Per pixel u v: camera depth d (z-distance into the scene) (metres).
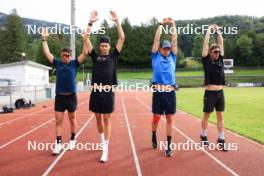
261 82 78.94
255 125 12.64
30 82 42.66
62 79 7.59
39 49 86.62
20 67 41.00
